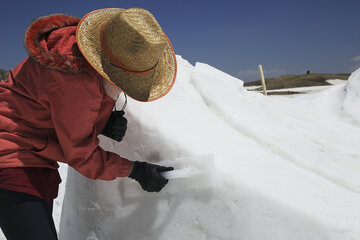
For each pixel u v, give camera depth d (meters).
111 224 1.91
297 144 2.40
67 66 1.26
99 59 1.36
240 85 3.23
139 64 1.34
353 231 1.38
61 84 1.27
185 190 1.67
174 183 1.69
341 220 1.42
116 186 1.90
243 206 1.52
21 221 1.36
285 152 2.18
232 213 1.54
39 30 1.42
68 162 1.42
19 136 1.38
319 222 1.40
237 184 1.54
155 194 1.76
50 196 1.53
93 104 1.33
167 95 2.29
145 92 1.46
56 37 1.41
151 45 1.30
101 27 1.40
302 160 2.13
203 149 1.75
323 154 2.37
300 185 1.64
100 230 1.95
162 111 2.01
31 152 1.42
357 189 1.94
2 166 1.36
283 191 1.54
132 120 1.93
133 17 1.33
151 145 1.86
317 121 3.26
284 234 1.44
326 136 2.78
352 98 5.17
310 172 1.92
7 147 1.36
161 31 1.39
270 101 3.30
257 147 2.05
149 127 1.88
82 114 1.31
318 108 5.76
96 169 1.46
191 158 1.65
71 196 2.12
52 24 1.48
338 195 1.69
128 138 1.94
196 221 1.63
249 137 2.28
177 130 1.86
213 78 3.07
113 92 1.47
